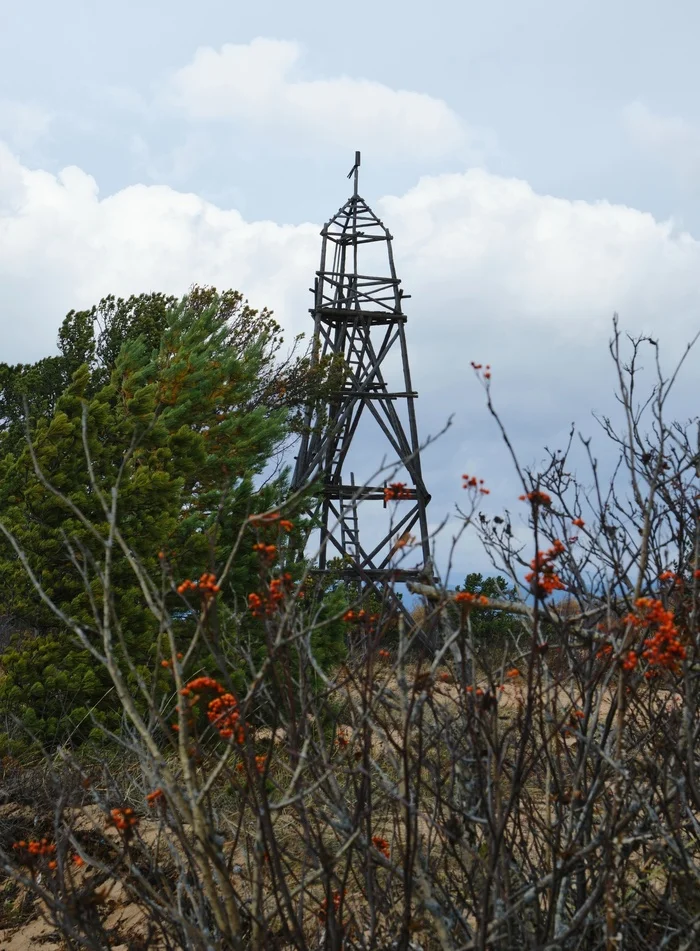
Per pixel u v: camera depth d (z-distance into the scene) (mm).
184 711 2732
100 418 9578
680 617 3082
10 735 7777
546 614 3088
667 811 2787
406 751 2697
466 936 2865
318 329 21172
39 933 4324
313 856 3062
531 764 2887
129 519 9156
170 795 2684
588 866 2973
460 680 2961
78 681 8031
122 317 18578
